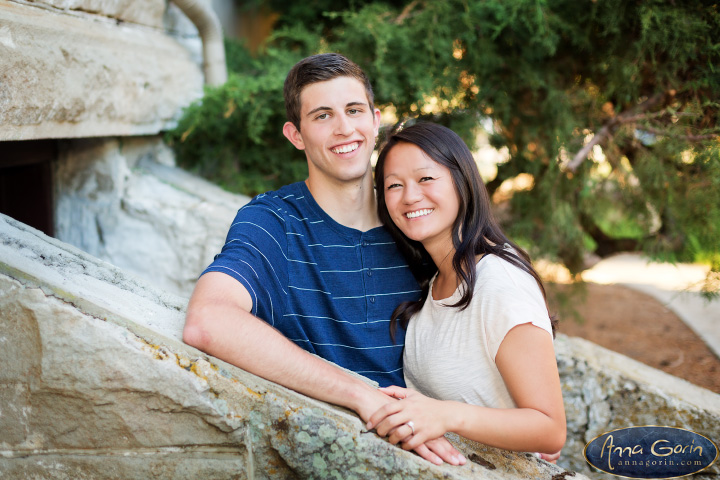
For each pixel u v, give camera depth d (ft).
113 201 11.18
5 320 4.83
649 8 10.63
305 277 6.32
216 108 12.07
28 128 7.55
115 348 4.76
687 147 11.34
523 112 13.46
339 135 6.30
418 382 6.34
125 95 9.92
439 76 12.01
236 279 5.31
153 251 11.03
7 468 4.99
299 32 13.48
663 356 13.30
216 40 13.05
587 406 8.31
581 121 12.89
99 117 9.28
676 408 8.00
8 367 4.88
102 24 9.93
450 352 5.82
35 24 7.57
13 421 4.95
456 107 12.71
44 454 4.98
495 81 12.90
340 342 6.38
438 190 5.89
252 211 6.28
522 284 5.57
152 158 12.44
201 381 4.78
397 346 6.54
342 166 6.37
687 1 10.79
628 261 23.11
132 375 4.77
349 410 5.08
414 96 12.26
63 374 4.82
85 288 5.24
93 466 4.96
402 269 6.78
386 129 7.89
